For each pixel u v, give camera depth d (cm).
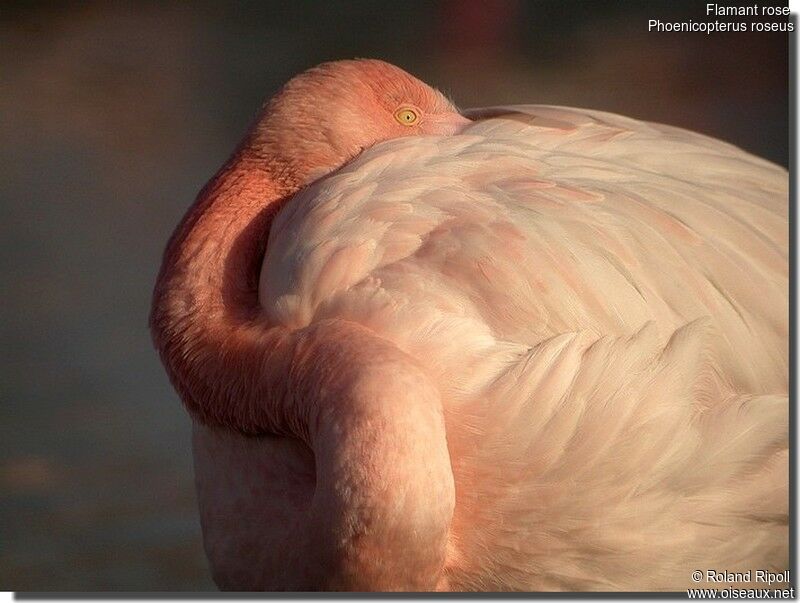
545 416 603
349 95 613
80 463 638
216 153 883
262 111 613
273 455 608
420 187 607
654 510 604
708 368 605
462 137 610
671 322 605
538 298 604
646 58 1012
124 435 641
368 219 606
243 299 609
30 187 832
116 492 634
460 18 1184
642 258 606
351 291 605
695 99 909
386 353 601
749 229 609
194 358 607
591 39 1090
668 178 610
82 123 969
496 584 605
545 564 605
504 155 608
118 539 629
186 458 639
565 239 605
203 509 612
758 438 605
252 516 609
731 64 974
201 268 609
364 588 599
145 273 694
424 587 600
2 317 659
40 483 635
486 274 604
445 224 606
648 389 604
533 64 1030
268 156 612
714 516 604
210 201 611
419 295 604
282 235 608
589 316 605
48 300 662
